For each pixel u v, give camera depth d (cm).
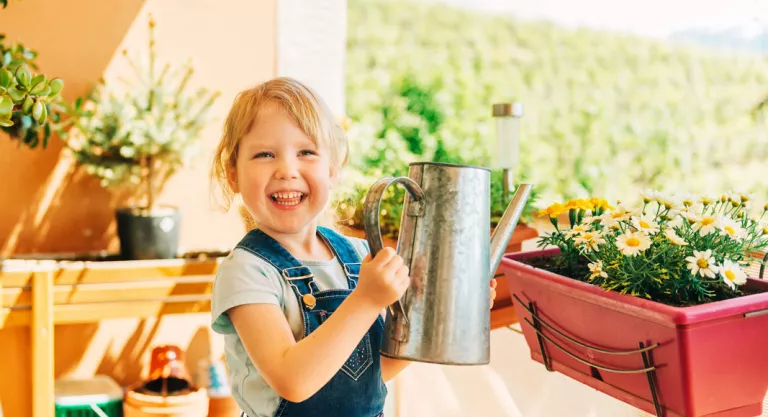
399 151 280
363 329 79
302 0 214
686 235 98
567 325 103
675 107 305
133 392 199
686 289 94
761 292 96
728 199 106
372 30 325
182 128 220
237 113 94
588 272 109
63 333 223
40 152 222
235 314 87
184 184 235
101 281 192
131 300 195
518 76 329
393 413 155
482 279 84
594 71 323
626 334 91
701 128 298
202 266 200
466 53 331
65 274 188
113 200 231
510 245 166
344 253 105
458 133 314
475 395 153
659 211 107
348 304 79
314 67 217
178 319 234
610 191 312
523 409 140
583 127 320
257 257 93
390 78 323
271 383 80
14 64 172
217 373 213
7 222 221
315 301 94
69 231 227
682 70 305
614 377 96
